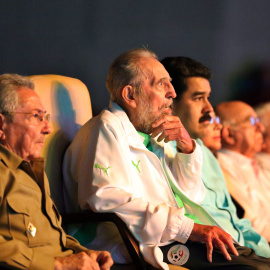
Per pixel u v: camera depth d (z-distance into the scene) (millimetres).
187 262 7020
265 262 7129
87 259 5945
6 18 9500
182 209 6941
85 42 10367
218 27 11938
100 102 10562
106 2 10578
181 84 9086
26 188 6031
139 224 6656
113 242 7012
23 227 5883
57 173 7516
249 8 12242
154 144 7727
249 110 10750
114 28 10711
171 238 6848
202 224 7418
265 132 11094
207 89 9172
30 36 9758
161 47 11328
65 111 7852
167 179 7387
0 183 5809
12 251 5535
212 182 8898
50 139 7535
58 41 10055
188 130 9188
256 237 8953
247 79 12195
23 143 6105
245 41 12227
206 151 9211
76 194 7438
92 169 6875
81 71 10344
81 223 7246
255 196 10086
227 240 6941
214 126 9875
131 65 7434
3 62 9516
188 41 11625
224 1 11961
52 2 9945
